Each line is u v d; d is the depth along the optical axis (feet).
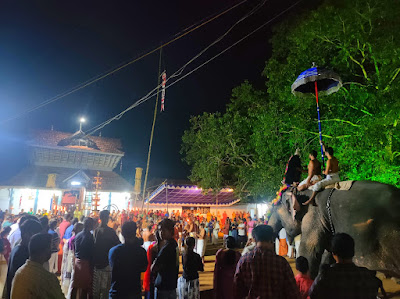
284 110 48.06
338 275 9.16
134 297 14.47
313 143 44.34
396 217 14.57
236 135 59.06
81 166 105.50
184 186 93.81
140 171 103.40
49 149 99.86
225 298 16.69
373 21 37.40
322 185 18.24
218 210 110.83
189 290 18.66
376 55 36.01
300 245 18.43
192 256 19.20
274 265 10.61
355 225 15.53
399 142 36.68
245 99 58.23
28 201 89.56
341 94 39.55
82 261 18.54
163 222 17.07
